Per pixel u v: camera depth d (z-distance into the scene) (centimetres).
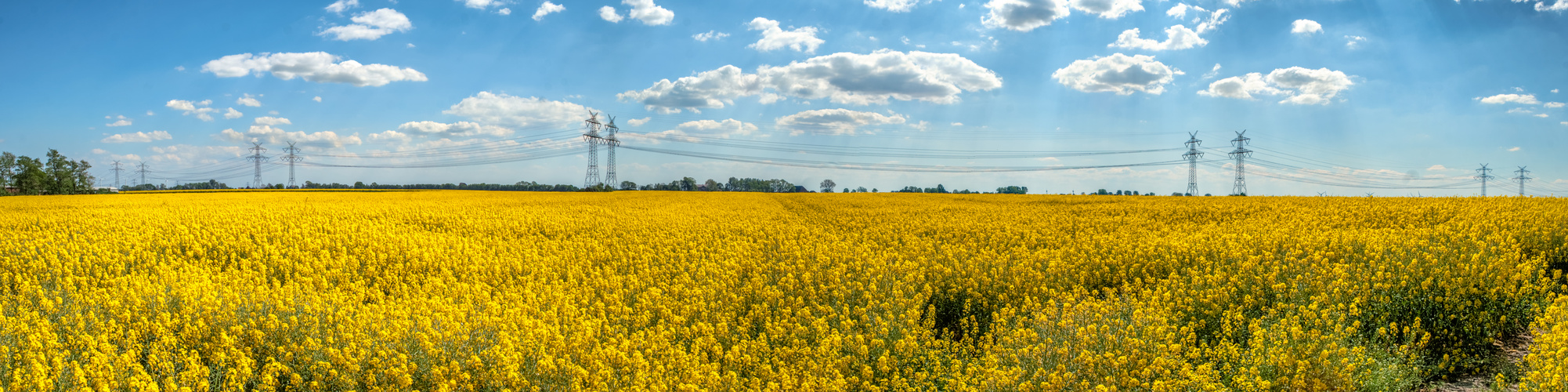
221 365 547
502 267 1093
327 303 757
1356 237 1055
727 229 1769
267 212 2155
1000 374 539
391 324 643
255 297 716
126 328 636
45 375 500
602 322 738
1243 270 834
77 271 1001
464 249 1276
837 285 879
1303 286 740
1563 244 962
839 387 542
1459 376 587
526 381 533
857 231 1720
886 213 2422
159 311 675
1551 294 705
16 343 575
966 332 745
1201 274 851
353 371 541
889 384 597
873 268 992
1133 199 3403
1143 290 820
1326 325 607
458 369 540
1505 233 1027
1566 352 476
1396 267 789
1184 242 1126
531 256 1210
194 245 1208
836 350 633
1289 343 564
